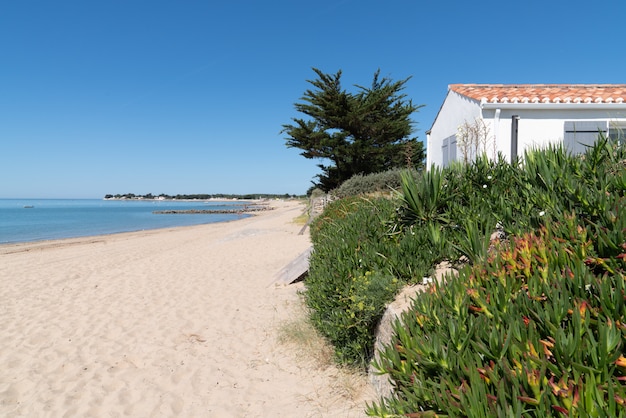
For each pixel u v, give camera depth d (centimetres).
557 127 1134
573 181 346
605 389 147
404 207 515
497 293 219
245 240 1850
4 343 597
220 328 635
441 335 202
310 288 545
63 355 548
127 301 820
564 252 237
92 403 423
